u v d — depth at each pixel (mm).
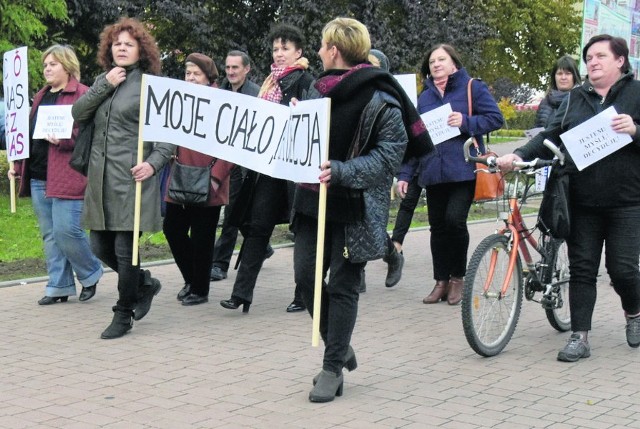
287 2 20453
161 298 9312
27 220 15281
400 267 9953
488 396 6047
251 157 6934
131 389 6145
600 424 5488
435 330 8008
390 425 5438
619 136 6648
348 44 5742
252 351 7195
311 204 5805
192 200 8398
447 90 8836
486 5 31484
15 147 8711
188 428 5371
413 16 21672
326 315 6105
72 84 8727
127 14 20609
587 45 6906
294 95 8273
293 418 5559
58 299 9047
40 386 6215
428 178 8797
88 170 7469
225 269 10383
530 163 6859
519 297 7359
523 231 7391
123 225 7375
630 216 6914
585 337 7098
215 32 21547
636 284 7078
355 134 5656
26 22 17781
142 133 7137
